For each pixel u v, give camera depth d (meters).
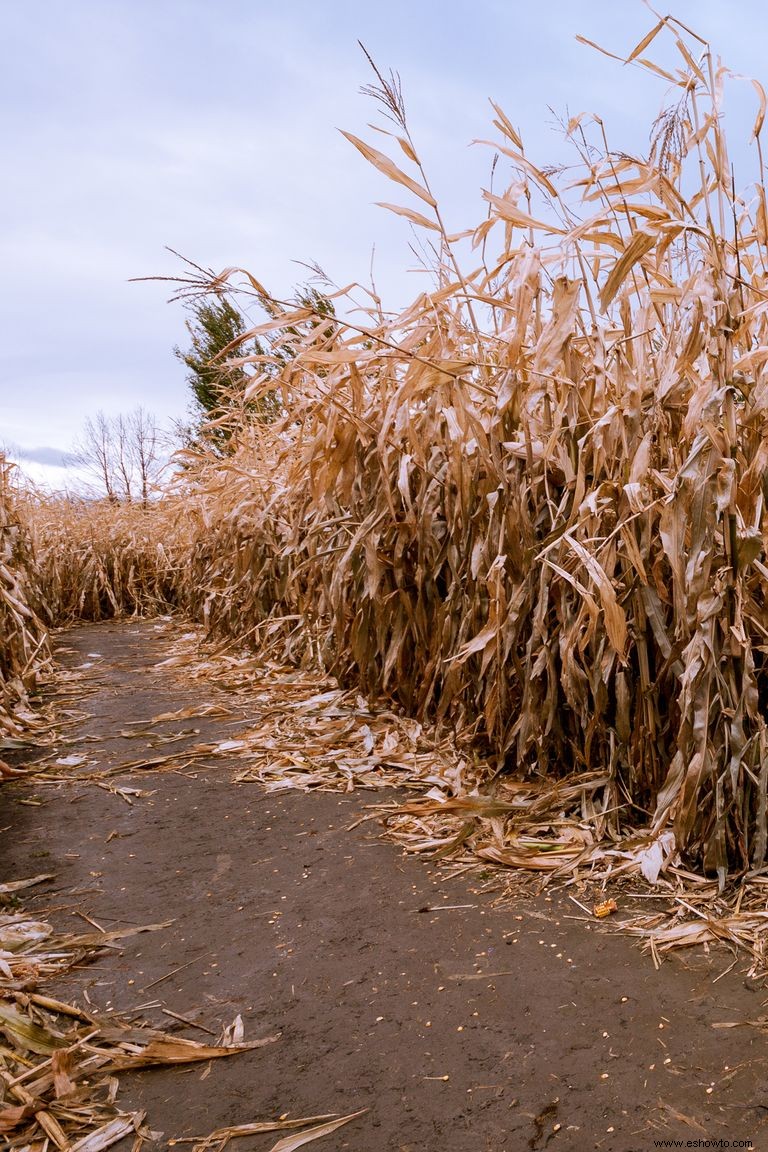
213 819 2.46
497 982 1.50
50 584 8.44
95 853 2.23
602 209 2.02
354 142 2.51
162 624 8.05
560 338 2.09
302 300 2.90
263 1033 1.38
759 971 1.50
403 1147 1.10
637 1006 1.40
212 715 3.78
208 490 5.88
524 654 2.55
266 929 1.76
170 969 1.61
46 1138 1.15
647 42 2.00
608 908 1.75
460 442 2.62
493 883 1.94
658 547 2.13
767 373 1.87
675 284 2.08
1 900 1.94
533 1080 1.22
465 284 2.60
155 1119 1.18
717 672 1.82
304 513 4.30
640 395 2.14
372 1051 1.32
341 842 2.23
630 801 2.16
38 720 3.79
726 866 1.82
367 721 3.32
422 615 3.11
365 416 3.25
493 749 2.75
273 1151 1.11
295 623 4.77
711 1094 1.17
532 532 2.44
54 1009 1.46
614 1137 1.10
